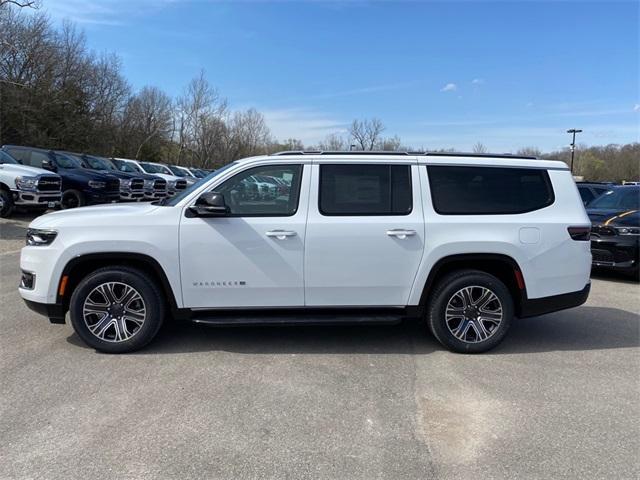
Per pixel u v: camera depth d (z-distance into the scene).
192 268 4.61
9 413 3.53
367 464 3.02
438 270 4.82
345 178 4.76
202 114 58.47
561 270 4.89
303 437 3.30
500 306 4.85
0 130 32.94
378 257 4.71
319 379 4.23
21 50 34.88
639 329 5.87
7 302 6.31
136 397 3.81
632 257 8.62
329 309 4.80
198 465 2.97
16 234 12.24
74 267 4.58
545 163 5.04
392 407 3.75
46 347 4.81
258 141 66.12
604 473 2.96
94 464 2.95
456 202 4.83
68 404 3.68
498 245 4.75
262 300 4.71
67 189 15.12
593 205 10.41
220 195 4.47
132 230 4.55
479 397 3.95
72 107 39.00
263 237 4.62
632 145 71.69
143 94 53.69
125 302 4.66
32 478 2.81
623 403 3.89
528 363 4.70
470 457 3.12
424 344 5.17
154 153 54.41
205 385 4.05
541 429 3.47
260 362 4.57
